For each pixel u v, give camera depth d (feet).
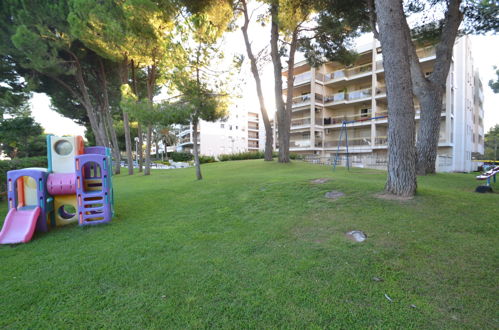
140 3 32.58
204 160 83.76
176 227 14.93
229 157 82.43
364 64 90.12
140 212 18.89
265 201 19.19
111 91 65.00
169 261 10.39
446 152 71.61
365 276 8.57
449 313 6.69
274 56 48.37
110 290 8.39
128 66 54.13
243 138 180.96
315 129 94.68
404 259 9.43
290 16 38.32
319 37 48.52
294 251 10.78
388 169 17.33
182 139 193.26
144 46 38.42
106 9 37.91
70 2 37.93
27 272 9.77
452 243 10.32
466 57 80.53
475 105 105.50
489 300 7.07
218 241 12.41
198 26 27.04
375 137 81.92
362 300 7.38
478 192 18.90
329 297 7.57
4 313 7.34
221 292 8.04
